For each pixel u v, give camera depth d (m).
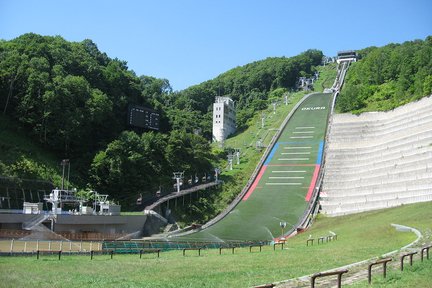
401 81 162.50
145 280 33.62
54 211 87.69
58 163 114.25
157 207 108.00
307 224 101.38
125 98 148.38
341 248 54.44
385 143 130.00
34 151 111.56
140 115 143.62
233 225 103.31
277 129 182.62
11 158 102.25
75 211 93.75
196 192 121.69
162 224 103.81
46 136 116.75
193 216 112.00
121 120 143.50
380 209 94.44
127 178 117.44
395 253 43.94
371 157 126.50
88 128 126.00
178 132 143.88
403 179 102.38
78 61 142.50
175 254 58.59
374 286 27.53
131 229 97.06
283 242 69.75
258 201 118.31
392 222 72.06
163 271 38.88
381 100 170.12
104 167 115.25
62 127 116.62
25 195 95.75
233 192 124.75
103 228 91.62
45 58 130.75
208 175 140.38
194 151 140.88
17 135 114.00
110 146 116.69
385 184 103.81
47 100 113.38
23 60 121.94
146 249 62.22
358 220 86.75
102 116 128.38
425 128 122.31
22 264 42.47
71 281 33.09
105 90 144.25
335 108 189.38
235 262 45.38
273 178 132.50
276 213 109.44
